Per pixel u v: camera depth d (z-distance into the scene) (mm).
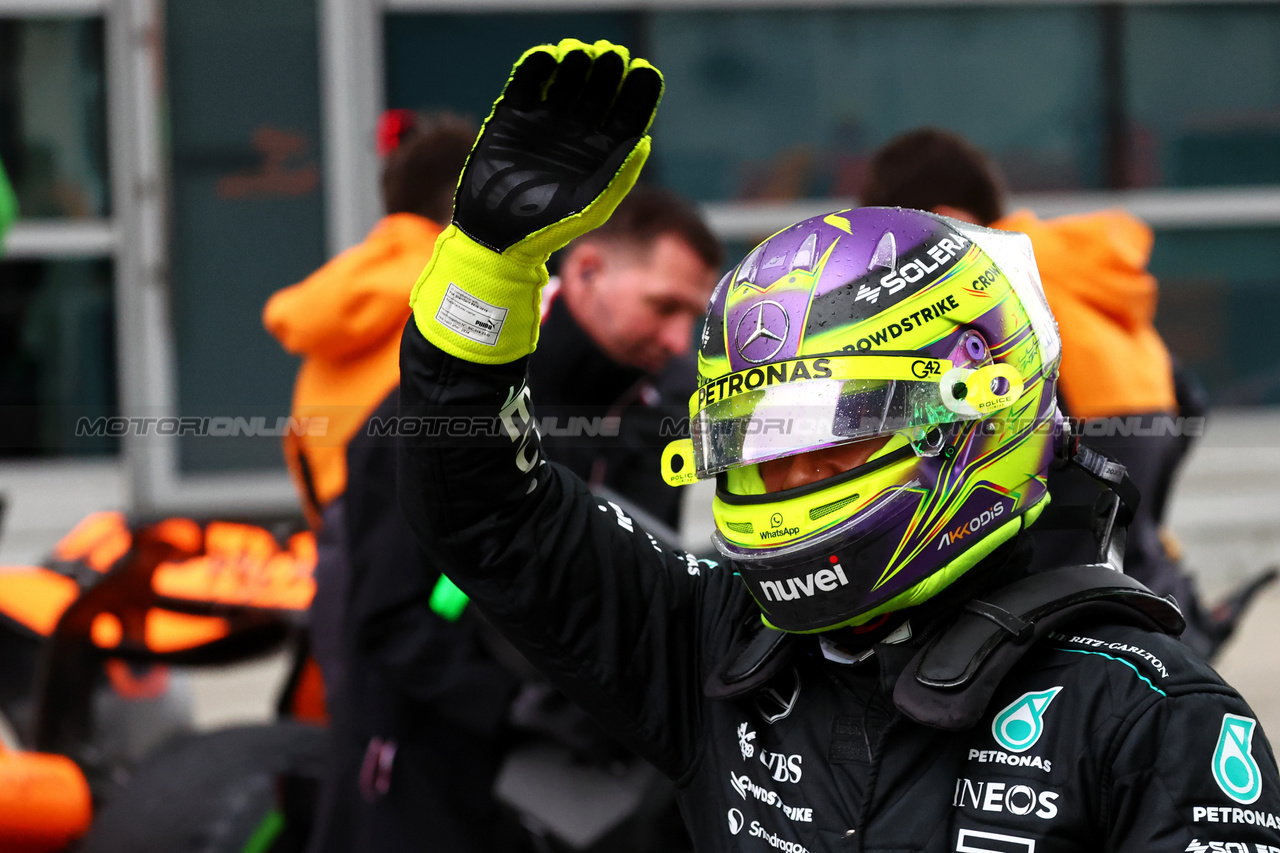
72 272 18859
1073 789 3852
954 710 3883
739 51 18906
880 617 4293
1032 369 4312
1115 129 19391
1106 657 3977
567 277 7875
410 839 7277
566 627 4664
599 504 4934
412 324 4457
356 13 18672
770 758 4363
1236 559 18734
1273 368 19891
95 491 18656
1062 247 8859
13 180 18672
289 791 8773
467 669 7098
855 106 19078
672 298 7723
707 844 4539
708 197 19016
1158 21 19375
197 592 9539
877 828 4055
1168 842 3758
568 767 7254
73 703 9602
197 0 18625
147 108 18594
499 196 4160
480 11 18859
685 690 4762
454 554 4625
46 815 9242
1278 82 19609
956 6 19047
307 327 8578
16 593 10164
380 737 7285
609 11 18859
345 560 7332
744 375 4223
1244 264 19797
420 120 9844
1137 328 9055
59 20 18594
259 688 15695
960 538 4172
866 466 4156
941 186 9164
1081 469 4617
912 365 4105
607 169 4113
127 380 18766
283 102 18844
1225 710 3883
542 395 7824
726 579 4895
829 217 4434
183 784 8797
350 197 18906
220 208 18906
